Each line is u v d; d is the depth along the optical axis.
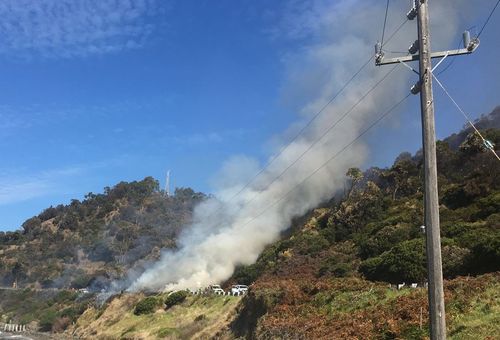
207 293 71.12
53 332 96.19
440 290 16.19
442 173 76.25
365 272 46.91
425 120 17.23
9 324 112.38
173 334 60.31
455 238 44.47
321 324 35.16
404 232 54.69
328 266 56.41
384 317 30.56
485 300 26.64
